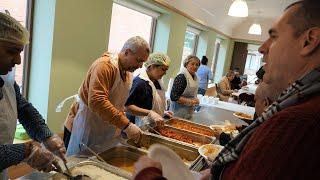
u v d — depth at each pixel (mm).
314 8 530
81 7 2781
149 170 633
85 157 1391
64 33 2656
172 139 1854
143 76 2246
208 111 3297
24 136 2320
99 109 1541
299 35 545
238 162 522
